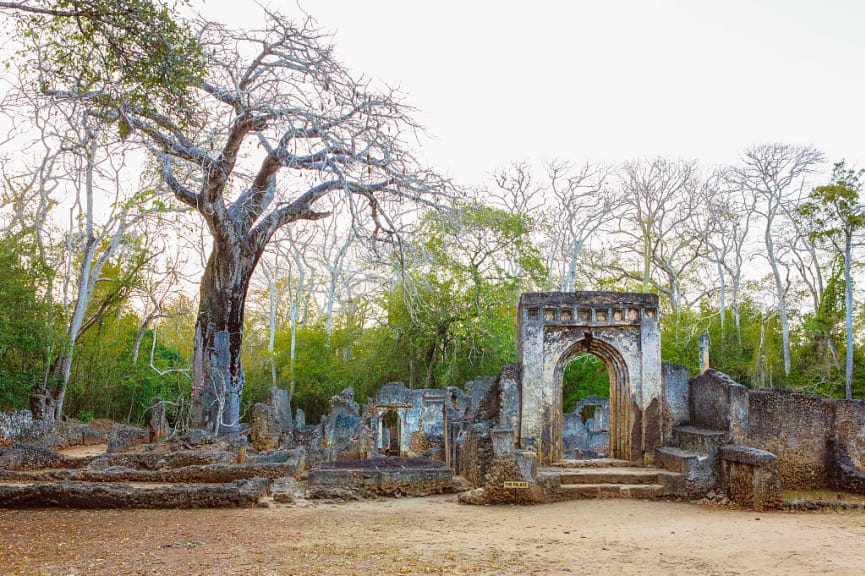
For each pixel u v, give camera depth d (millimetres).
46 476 18750
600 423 38250
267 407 29359
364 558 10195
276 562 9930
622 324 20688
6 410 31547
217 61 22766
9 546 11078
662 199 49344
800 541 11523
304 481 19562
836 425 20672
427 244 32469
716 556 10273
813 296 46375
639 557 10258
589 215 49531
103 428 37812
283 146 26500
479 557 10273
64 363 33312
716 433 18500
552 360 20516
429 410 32094
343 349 46344
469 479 18969
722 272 49719
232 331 29453
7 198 31750
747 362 41750
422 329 36906
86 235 34156
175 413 37719
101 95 15312
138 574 9227
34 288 30375
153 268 38500
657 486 17578
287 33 23656
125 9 13453
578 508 16016
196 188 28422
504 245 35188
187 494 15508
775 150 45844
